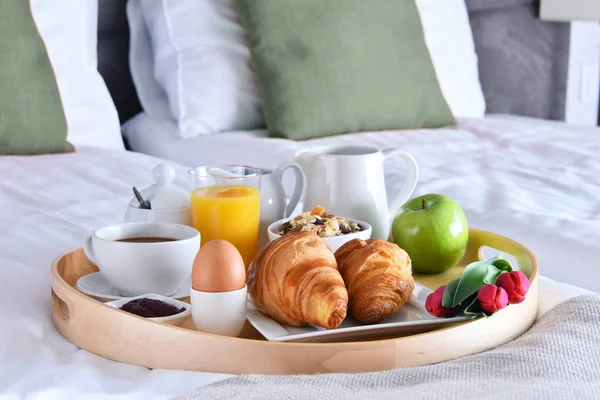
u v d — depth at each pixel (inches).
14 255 41.0
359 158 40.6
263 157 67.8
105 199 54.1
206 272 30.0
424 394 23.7
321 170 40.9
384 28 80.5
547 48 108.7
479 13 104.0
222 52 78.8
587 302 32.5
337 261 33.0
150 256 33.5
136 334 29.3
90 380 28.0
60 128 67.0
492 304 29.8
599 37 111.0
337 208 40.6
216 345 28.0
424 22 91.9
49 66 67.5
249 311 32.3
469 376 26.1
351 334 29.9
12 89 64.9
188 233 35.3
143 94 83.4
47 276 38.2
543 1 105.8
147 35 83.7
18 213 49.6
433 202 40.6
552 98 110.7
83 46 74.1
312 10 77.2
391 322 31.6
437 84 83.7
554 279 42.5
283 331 30.2
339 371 27.7
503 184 57.6
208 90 77.8
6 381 28.1
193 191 38.7
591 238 44.8
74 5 73.4
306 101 75.2
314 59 76.2
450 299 30.7
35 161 63.2
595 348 28.4
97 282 36.1
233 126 79.4
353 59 77.8
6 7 66.1
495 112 106.7
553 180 59.7
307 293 29.8
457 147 72.6
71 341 31.9
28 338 31.5
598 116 113.5
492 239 42.0
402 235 39.8
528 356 27.2
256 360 27.8
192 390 25.5
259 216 40.9
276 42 75.6
